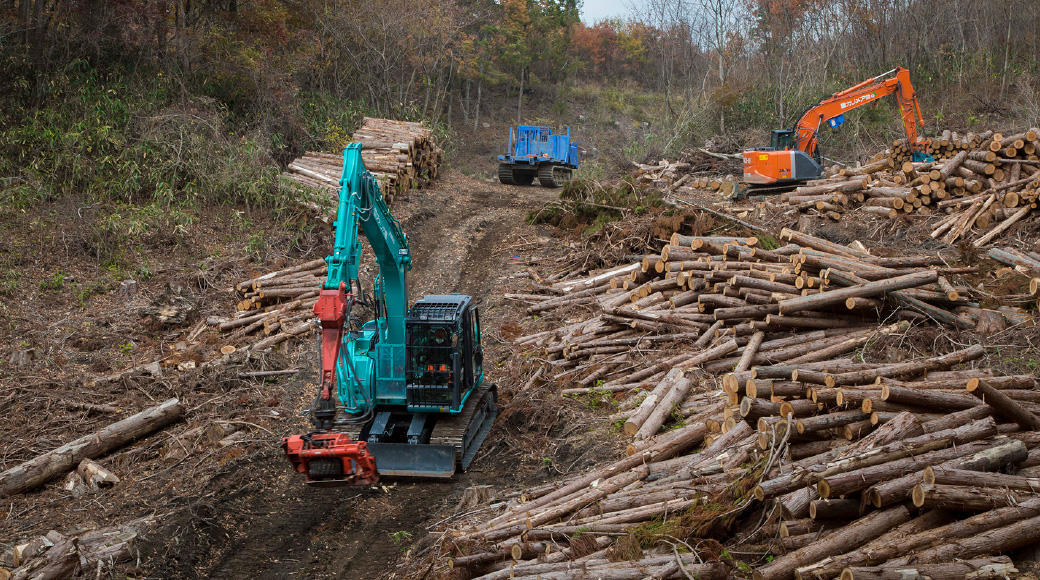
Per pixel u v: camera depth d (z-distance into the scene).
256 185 20.45
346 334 10.55
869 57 37.34
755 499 7.27
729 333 12.16
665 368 11.81
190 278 16.78
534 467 10.30
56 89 20.95
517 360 13.77
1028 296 11.66
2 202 17.30
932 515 6.44
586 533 7.29
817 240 13.77
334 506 9.62
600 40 70.69
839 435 7.73
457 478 10.25
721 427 9.24
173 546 8.26
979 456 6.64
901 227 17.12
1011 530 6.07
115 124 20.58
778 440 7.57
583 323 14.21
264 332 15.08
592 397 11.63
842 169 20.36
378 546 8.67
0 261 15.87
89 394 11.99
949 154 19.77
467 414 10.56
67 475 10.09
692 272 13.62
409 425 10.60
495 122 58.97
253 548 8.66
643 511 7.54
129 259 17.25
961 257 13.98
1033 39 34.50
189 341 14.64
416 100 38.06
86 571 7.68
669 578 6.46
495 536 7.71
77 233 16.98
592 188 22.09
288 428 11.55
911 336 10.89
